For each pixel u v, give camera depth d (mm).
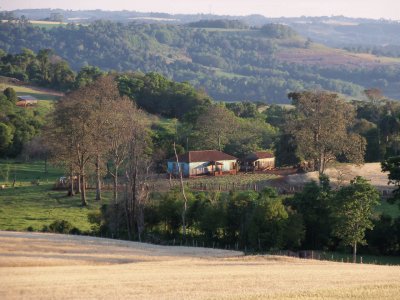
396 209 147250
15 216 148125
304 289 68625
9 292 64062
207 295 64438
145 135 194000
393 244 119438
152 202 135750
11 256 90000
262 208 117938
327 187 128875
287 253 115188
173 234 131500
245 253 109938
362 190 108938
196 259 97625
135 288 67500
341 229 109062
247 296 64062
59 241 107938
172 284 70312
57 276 74375
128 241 117750
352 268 90125
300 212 123688
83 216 152750
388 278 77875
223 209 125125
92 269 81875
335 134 196000
